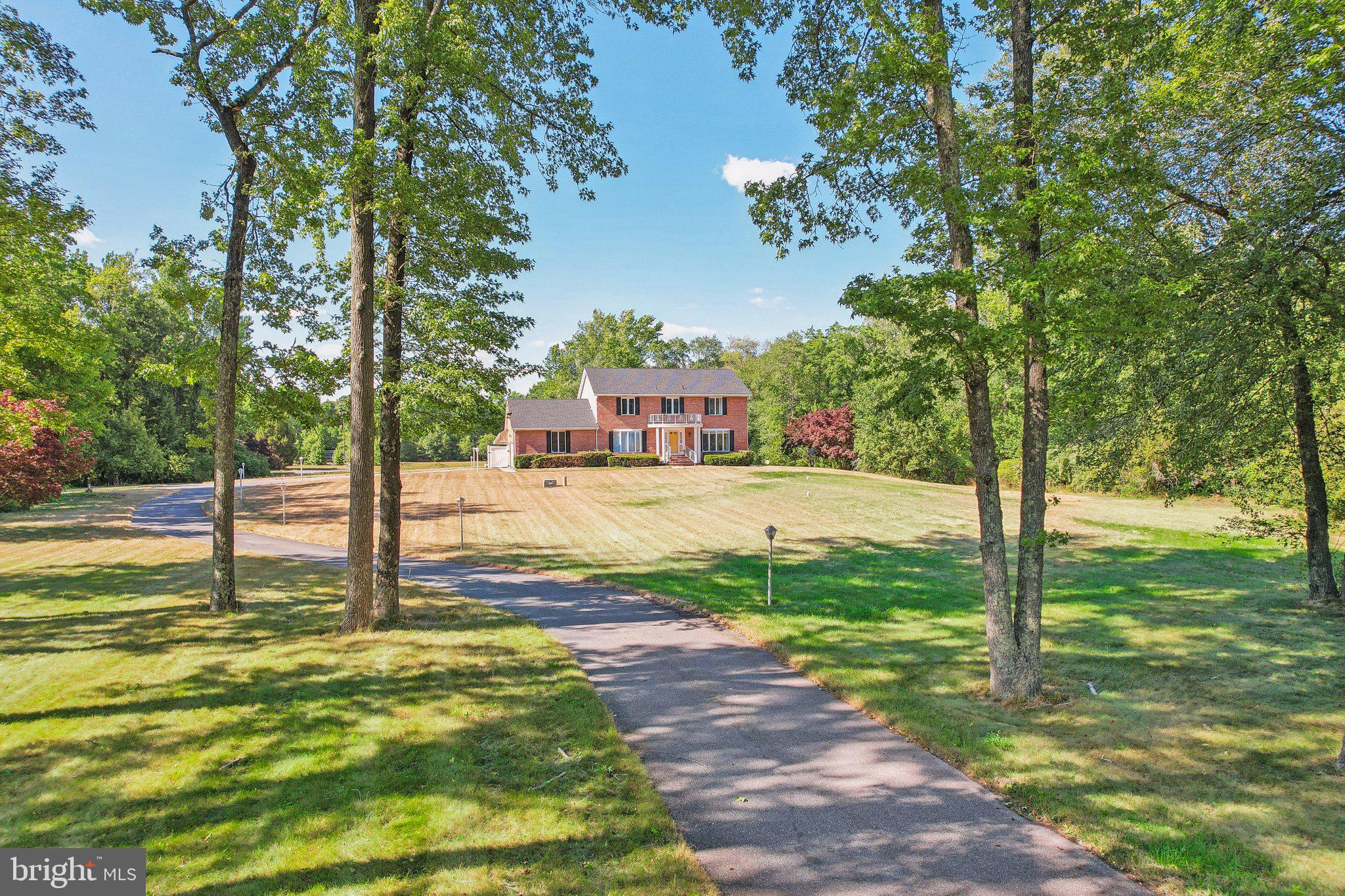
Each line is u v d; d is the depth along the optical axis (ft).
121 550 65.36
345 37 31.19
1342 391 38.52
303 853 15.96
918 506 94.22
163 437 167.73
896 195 31.50
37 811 17.70
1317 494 40.63
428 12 36.01
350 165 31.42
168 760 20.72
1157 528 73.36
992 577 27.27
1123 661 31.60
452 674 29.40
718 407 175.22
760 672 31.22
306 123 36.14
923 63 24.81
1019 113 26.12
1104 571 53.52
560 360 268.82
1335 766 20.97
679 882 15.08
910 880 15.47
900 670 30.78
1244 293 32.01
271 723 23.66
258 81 39.88
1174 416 35.27
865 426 141.28
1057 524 77.51
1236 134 33.32
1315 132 30.42
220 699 25.88
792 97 34.01
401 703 25.82
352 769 20.33
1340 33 22.99
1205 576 50.60
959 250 26.91
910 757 22.17
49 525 81.92
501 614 41.27
